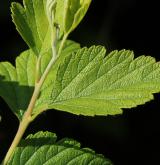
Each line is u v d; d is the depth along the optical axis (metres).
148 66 0.40
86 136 1.01
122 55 0.41
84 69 0.40
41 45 0.41
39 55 0.40
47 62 0.48
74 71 0.40
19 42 1.01
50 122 0.97
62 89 0.40
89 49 0.41
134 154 1.04
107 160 0.43
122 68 0.40
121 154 1.03
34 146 0.43
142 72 0.40
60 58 0.50
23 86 0.47
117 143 1.03
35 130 0.95
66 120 0.99
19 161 0.42
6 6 0.99
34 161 0.43
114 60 0.41
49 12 0.38
